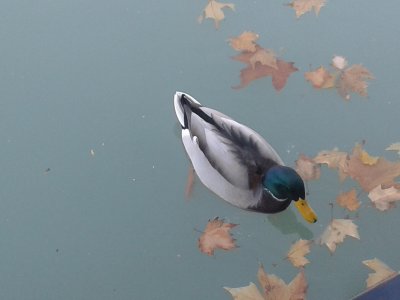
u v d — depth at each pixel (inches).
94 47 83.5
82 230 70.5
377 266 65.2
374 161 70.8
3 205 72.3
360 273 65.6
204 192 71.9
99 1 87.7
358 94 77.6
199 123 68.8
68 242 69.8
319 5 84.3
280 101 77.7
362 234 67.9
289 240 68.5
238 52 81.2
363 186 70.0
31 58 83.0
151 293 66.3
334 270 66.1
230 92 78.5
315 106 77.2
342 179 70.7
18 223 71.2
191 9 86.1
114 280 67.3
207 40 83.0
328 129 75.3
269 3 85.4
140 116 77.7
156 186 72.8
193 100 71.1
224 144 66.9
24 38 84.7
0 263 68.6
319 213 69.5
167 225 70.4
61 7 87.4
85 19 86.1
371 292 61.5
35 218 71.4
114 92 79.7
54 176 74.0
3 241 70.0
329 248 66.9
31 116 78.3
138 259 68.5
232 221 70.0
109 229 70.5
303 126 75.7
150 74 80.7
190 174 72.8
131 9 86.6
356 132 74.9
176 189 72.5
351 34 82.4
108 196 72.5
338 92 77.8
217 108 77.3
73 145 76.1
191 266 67.7
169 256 68.5
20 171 74.5
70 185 73.4
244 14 84.7
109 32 84.7
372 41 81.7
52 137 76.7
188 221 70.5
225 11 85.0
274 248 68.1
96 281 67.3
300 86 78.5
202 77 80.0
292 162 73.0
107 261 68.5
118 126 77.1
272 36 82.5
